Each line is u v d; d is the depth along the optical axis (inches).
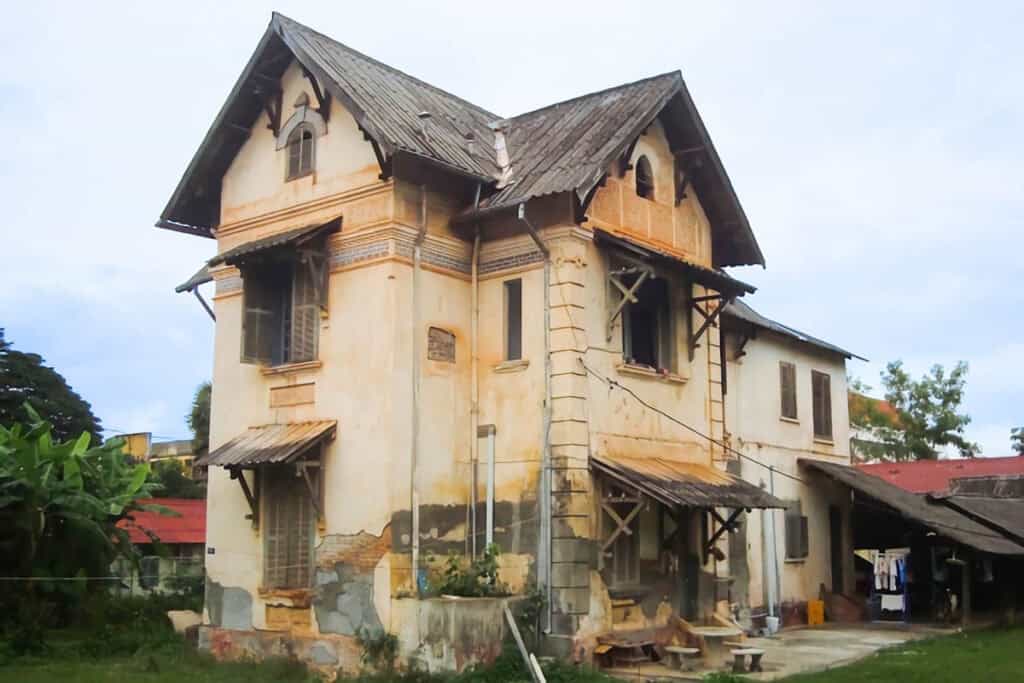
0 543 684.7
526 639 570.6
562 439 589.0
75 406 1342.3
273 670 588.7
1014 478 1181.1
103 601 755.4
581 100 717.3
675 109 701.3
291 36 641.0
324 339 627.2
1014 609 908.0
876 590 912.9
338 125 641.6
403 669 554.3
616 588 603.8
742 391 865.5
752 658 586.2
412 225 610.5
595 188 599.5
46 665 605.6
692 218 739.4
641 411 650.2
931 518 856.9
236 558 657.0
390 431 581.0
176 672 587.5
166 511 837.8
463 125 706.2
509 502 609.0
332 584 594.9
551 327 604.7
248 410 670.5
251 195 693.3
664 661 613.0
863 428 1786.4
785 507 658.2
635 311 685.3
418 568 581.3
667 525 671.8
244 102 685.3
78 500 716.0
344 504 597.0
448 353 624.1
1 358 1314.0
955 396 1753.2
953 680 540.1
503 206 608.4
